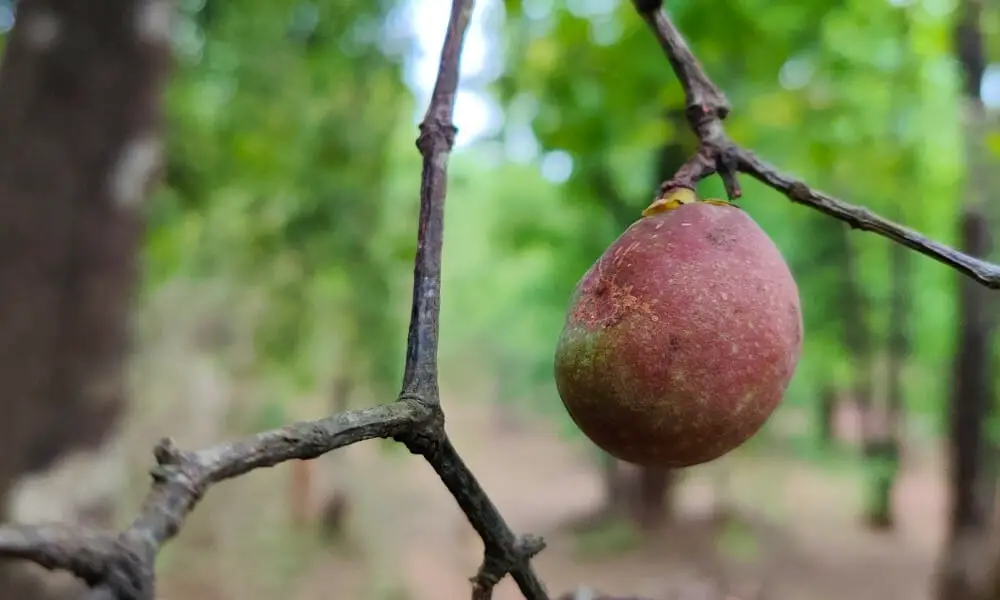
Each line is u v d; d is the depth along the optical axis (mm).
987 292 5090
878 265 10453
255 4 6258
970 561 4785
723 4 4516
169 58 3605
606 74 4832
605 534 9750
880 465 9992
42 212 3279
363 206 7727
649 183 7402
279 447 666
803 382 11477
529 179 9445
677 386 1099
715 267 1141
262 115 6605
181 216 6578
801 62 5770
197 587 7012
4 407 3156
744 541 9203
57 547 486
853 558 9062
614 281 1157
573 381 1160
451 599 8508
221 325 8180
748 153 1245
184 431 7504
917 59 6418
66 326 3301
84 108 3354
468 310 21328
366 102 7504
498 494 13727
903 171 6598
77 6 3354
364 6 6871
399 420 821
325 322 8344
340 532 8727
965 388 5109
